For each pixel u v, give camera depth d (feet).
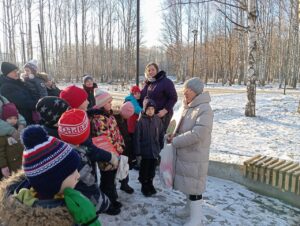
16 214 5.45
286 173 14.40
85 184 7.82
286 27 113.60
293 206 14.17
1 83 14.71
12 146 11.62
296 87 103.76
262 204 14.15
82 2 140.56
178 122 11.42
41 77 18.45
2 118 12.42
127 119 14.34
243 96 64.69
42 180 5.54
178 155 11.19
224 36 132.36
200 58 146.72
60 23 147.02
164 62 243.60
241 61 123.75
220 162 16.79
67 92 9.73
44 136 5.79
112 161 8.71
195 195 11.11
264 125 31.22
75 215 5.62
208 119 10.68
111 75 151.74
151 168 13.91
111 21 150.92
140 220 11.89
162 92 15.26
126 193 14.12
